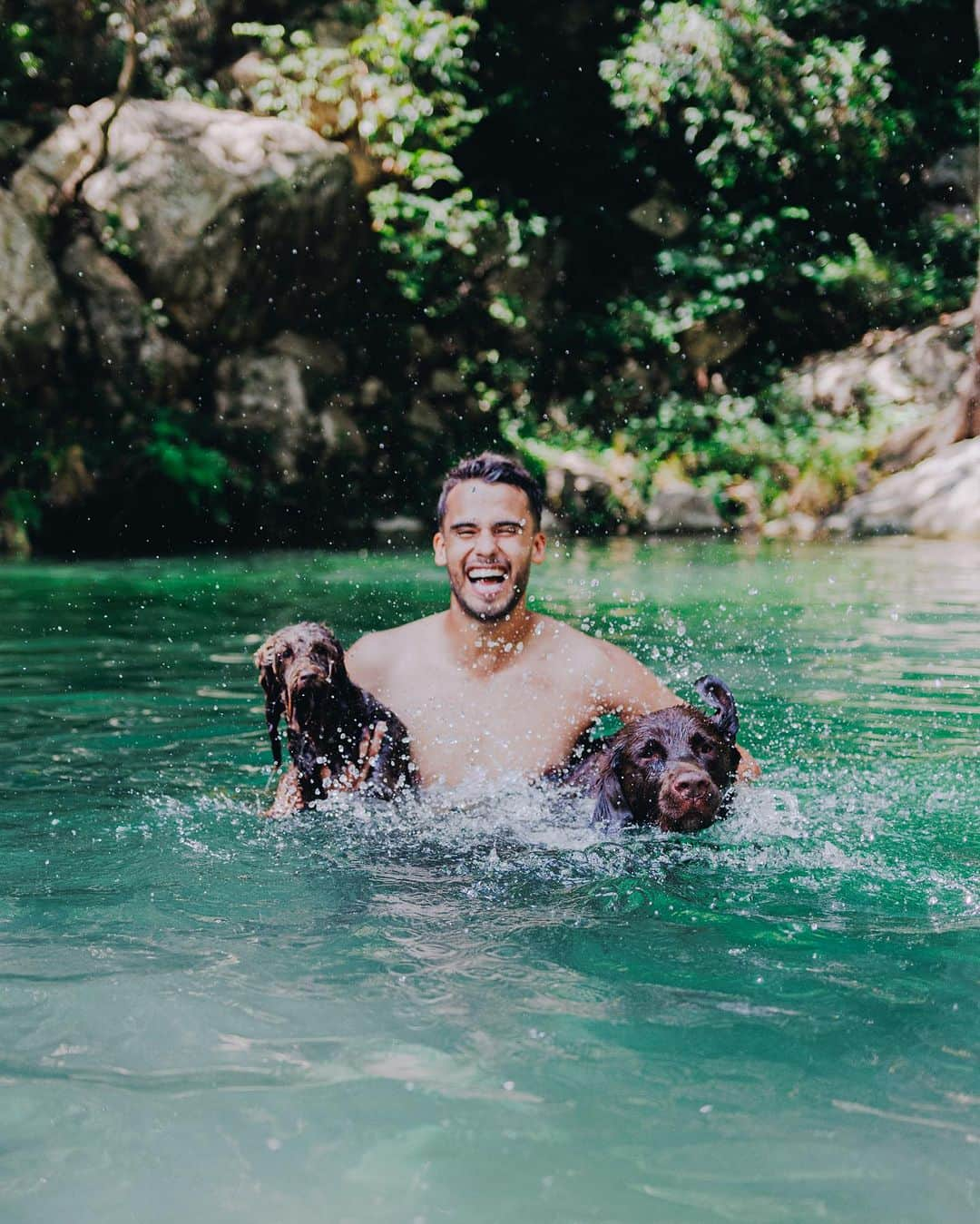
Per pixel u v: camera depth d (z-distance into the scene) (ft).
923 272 70.49
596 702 14.06
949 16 72.28
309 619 27.78
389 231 57.67
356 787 12.90
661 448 60.18
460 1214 5.37
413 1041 7.06
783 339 68.74
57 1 52.31
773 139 68.28
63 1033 7.16
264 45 57.57
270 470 52.01
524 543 13.66
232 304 52.13
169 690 19.36
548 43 65.67
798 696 18.53
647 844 11.49
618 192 68.49
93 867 10.61
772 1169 5.72
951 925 9.22
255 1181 5.63
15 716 17.40
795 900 9.85
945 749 15.28
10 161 48.75
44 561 43.42
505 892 10.02
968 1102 6.36
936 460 55.31
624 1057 6.86
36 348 46.70
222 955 8.45
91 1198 5.51
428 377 60.13
